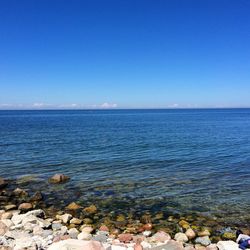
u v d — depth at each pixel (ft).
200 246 37.27
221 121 367.45
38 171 82.79
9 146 129.80
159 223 46.55
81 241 31.27
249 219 48.44
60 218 47.80
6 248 33.24
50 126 270.67
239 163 93.45
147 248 34.63
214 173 80.02
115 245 35.63
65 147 128.67
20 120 395.75
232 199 58.49
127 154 110.42
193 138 166.91
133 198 59.26
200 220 47.91
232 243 37.47
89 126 274.98
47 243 36.45
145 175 77.77
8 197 60.18
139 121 377.50
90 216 49.73
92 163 93.35
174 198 59.16
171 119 438.40
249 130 224.12
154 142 147.33
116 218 48.78
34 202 57.36
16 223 44.04
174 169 84.94
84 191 64.13
